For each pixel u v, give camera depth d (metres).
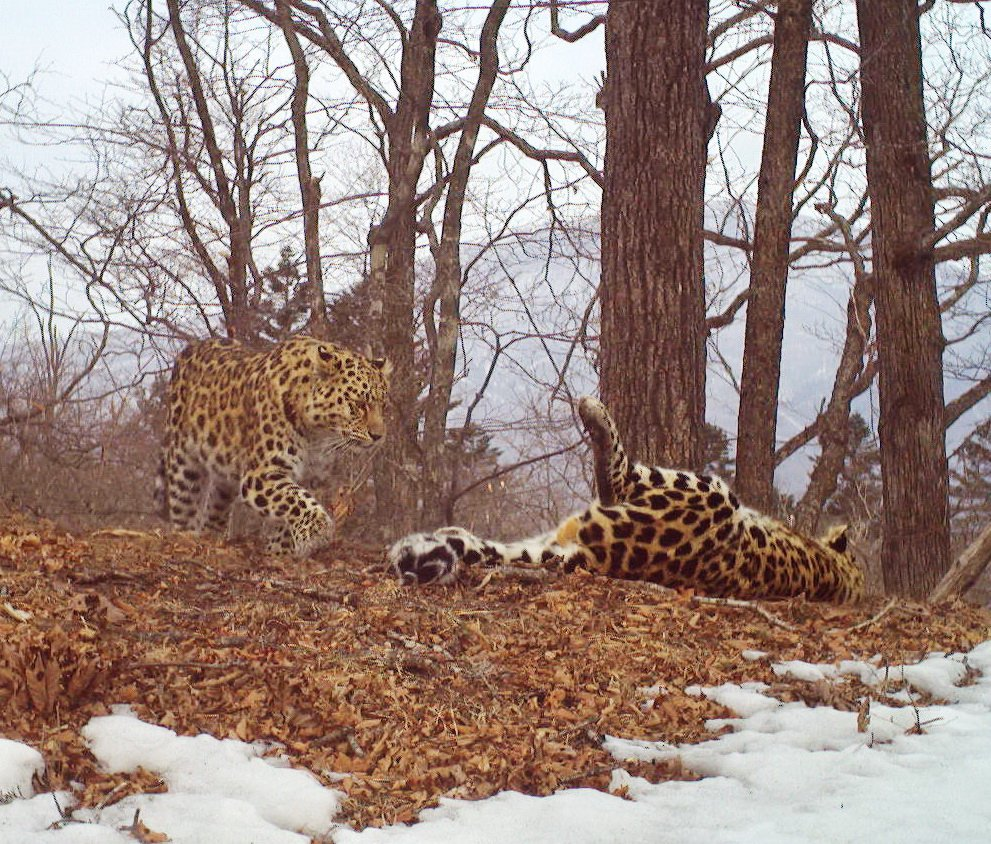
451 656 5.22
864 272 13.38
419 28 11.87
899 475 11.73
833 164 12.99
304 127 12.24
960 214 11.47
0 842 3.13
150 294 14.01
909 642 6.26
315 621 5.55
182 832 3.32
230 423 8.75
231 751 3.90
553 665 5.30
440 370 10.53
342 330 15.28
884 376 11.96
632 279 9.09
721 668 5.53
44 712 4.01
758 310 11.00
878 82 12.14
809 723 4.79
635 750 4.43
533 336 13.45
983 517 18.95
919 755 4.42
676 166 9.11
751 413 10.92
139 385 13.12
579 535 6.75
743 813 3.83
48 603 5.16
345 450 8.58
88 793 3.54
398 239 13.24
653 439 8.95
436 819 3.67
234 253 15.16
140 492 11.68
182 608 5.54
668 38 9.16
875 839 3.52
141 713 4.18
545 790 3.98
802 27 11.05
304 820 3.55
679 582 6.75
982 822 3.67
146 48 15.30
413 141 11.67
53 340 13.14
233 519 11.99
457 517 14.50
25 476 10.51
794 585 7.11
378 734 4.27
